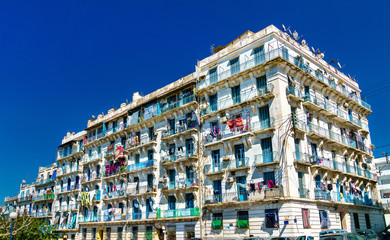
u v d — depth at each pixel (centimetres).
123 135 4991
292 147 3127
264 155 3203
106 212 4762
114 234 4572
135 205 4334
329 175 3550
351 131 4253
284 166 3011
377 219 4238
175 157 4006
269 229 2964
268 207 3023
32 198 7175
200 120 3869
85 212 5347
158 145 4322
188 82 4150
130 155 4694
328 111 3728
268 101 3294
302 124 3347
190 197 3766
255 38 3569
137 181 4519
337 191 3609
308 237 2725
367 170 4325
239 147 3441
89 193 5309
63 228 5678
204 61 4066
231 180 3331
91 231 5044
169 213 3834
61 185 6269
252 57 3547
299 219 2920
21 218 3519
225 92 3719
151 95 4759
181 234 3691
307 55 3903
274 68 3306
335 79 4378
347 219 3603
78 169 5825
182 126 4031
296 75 3519
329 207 3394
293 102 3347
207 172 3600
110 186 4969
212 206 3441
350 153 4066
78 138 6203
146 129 4584
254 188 3127
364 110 4744
